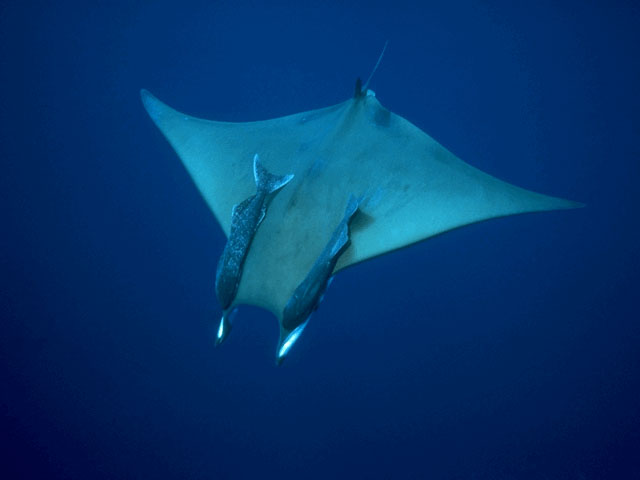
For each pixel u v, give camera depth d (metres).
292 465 7.20
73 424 7.11
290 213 3.20
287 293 2.89
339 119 3.91
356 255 3.04
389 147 3.65
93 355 7.70
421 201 3.26
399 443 7.54
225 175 3.74
